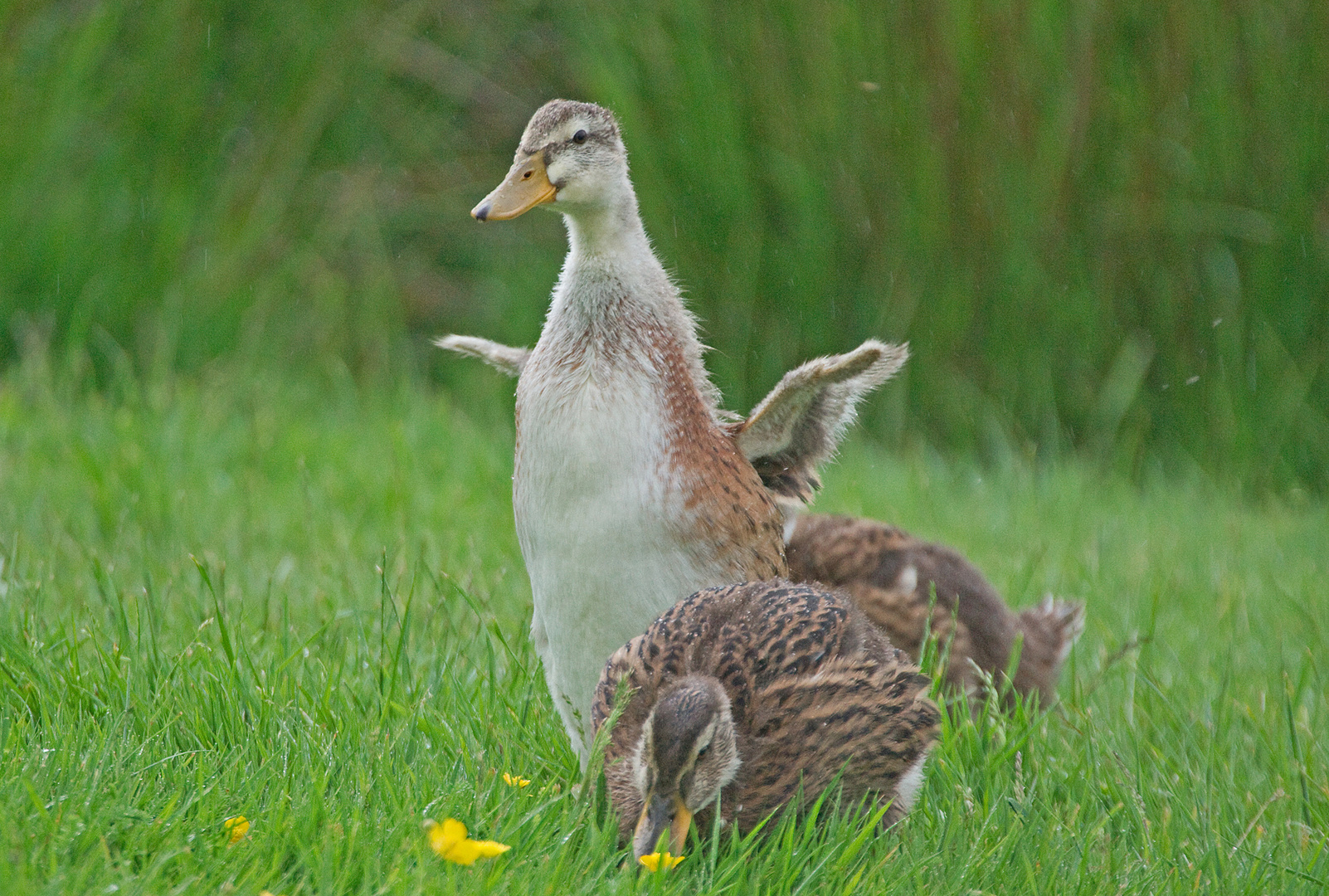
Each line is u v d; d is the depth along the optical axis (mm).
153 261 14625
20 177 14211
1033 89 14578
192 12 15297
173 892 4926
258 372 14523
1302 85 14430
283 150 15898
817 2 14766
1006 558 11375
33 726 6371
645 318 7047
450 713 7027
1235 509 13719
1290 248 14656
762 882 5652
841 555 8414
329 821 5488
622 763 6109
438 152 17891
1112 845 6453
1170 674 8727
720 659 6258
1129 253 14859
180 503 10539
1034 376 14898
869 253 15164
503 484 12180
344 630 8195
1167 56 14469
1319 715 8086
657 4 15203
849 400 7516
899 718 6324
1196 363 14938
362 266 17109
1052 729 7707
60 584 8641
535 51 17656
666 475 6777
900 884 5688
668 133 15227
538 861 5617
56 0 14844
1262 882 6113
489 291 17531
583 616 6852
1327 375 14773
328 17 16062
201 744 6375
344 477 11891
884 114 14828
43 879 4953
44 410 12609
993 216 14844
